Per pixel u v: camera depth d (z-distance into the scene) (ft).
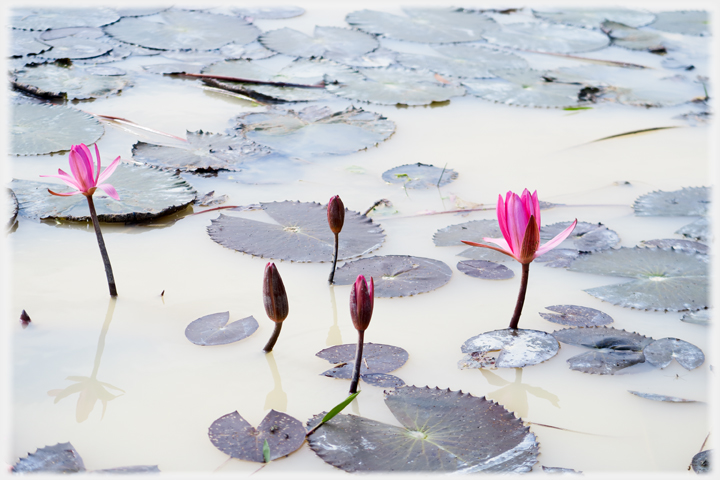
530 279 8.91
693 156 10.83
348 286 8.76
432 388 8.06
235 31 16.74
